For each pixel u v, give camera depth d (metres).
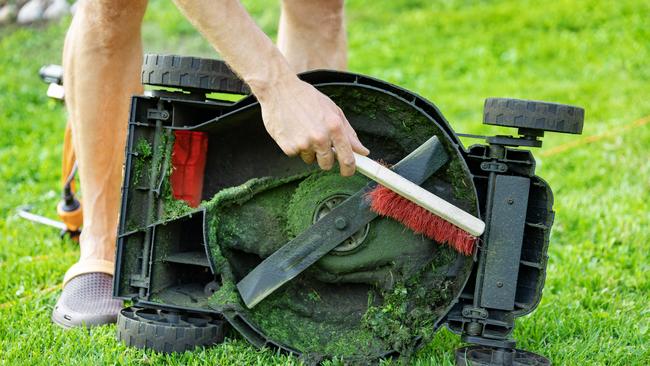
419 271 2.03
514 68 7.96
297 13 2.49
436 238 1.96
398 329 1.99
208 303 2.02
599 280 2.74
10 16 9.11
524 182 1.90
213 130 2.13
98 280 2.38
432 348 2.11
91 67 2.32
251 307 2.02
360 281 2.08
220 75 2.06
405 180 1.89
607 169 4.37
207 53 8.77
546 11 9.54
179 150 2.15
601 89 6.79
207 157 2.23
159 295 2.12
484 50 8.59
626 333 2.23
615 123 5.50
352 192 2.04
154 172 2.08
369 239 2.04
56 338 2.13
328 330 2.07
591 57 8.06
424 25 9.72
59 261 2.94
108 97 2.35
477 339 1.93
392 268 2.05
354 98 2.00
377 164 1.89
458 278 1.99
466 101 6.66
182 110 2.09
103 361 1.94
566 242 3.28
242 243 2.12
